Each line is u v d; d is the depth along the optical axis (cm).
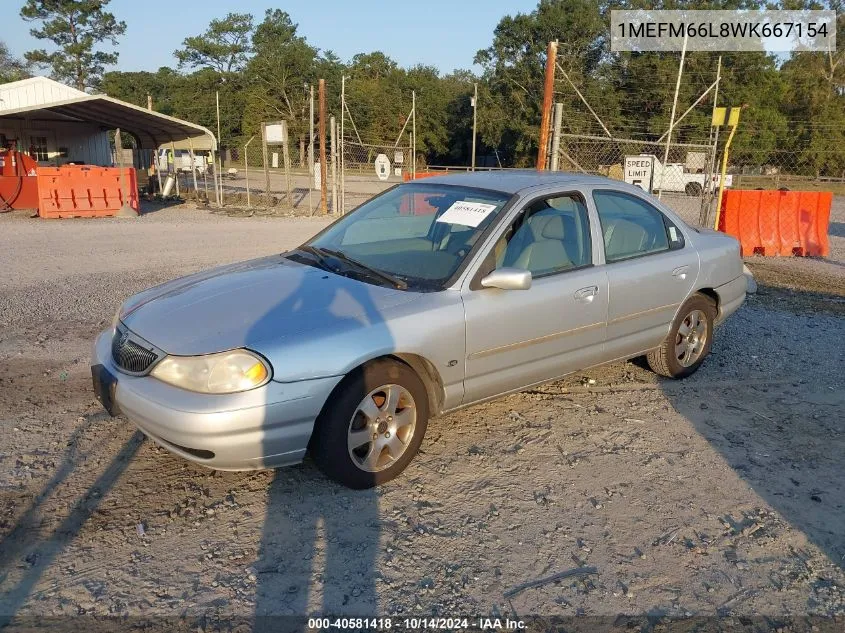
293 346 338
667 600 297
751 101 3978
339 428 352
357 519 349
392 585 300
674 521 357
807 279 1048
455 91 6612
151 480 381
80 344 622
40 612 278
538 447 435
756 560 326
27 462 397
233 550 321
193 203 2327
